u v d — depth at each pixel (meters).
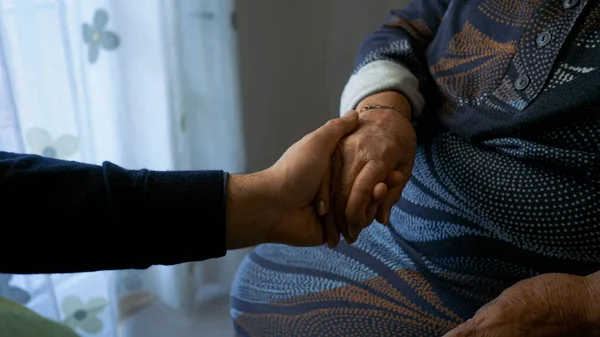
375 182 0.61
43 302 0.96
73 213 0.49
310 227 0.61
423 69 0.80
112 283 1.11
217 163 1.27
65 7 0.91
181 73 1.12
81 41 0.96
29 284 0.94
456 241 0.68
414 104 0.75
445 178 0.70
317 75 1.54
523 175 0.63
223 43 1.19
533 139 0.63
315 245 0.63
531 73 0.64
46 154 0.94
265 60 1.40
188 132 1.18
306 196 0.59
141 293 1.28
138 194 0.51
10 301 0.54
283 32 1.42
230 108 1.25
